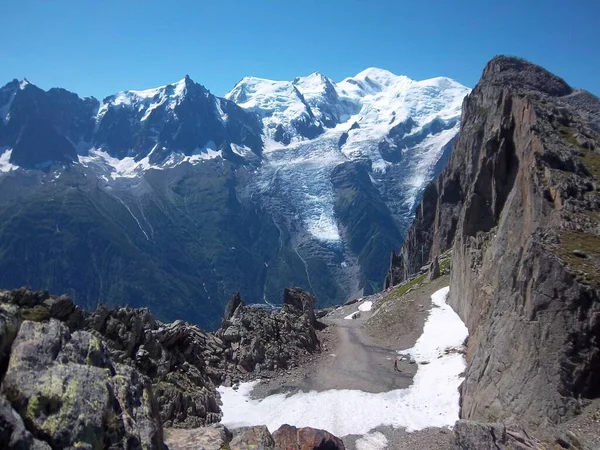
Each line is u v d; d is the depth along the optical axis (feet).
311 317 296.92
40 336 66.33
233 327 239.09
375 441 145.89
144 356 164.55
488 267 219.82
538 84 481.46
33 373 60.95
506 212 225.35
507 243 207.00
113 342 159.94
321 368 217.56
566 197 172.55
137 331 168.55
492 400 130.82
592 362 114.62
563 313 121.19
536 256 134.21
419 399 173.78
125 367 75.77
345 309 471.21
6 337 64.39
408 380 194.70
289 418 164.04
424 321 267.59
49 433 56.24
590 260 131.54
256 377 207.21
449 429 147.13
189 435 99.30
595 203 171.83
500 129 289.94
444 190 538.47
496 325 149.79
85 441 57.67
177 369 177.47
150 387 77.41
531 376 121.49
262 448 93.30
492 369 138.72
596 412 108.58
